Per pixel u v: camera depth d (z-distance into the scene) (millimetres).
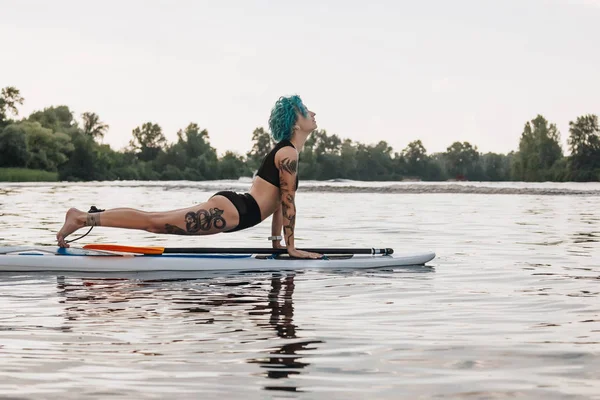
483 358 3715
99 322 4652
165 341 4090
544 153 126562
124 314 4953
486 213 18828
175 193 34750
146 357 3717
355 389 3180
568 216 17547
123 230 12453
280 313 5008
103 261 7273
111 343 4031
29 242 10148
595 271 7352
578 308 5203
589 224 14641
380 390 3164
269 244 10312
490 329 4453
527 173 126125
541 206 23188
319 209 20625
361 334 4297
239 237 11484
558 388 3188
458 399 3041
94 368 3502
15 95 107062
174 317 4840
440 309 5180
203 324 4594
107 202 24266
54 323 4617
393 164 161375
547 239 11180
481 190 41500
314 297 5730
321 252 7859
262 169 7945
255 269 7484
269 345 3992
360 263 7656
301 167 143000
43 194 32156
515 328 4480
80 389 3160
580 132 122250
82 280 6723
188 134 130375
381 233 12258
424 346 3980
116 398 3043
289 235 7766
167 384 3242
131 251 7496
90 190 39781
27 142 100375
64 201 24734
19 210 18656
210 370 3473
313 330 4414
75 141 107375
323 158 148375
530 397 3066
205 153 130375
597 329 4445
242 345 3992
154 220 7605
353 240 10922
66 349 3887
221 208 7766
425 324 4613
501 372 3451
